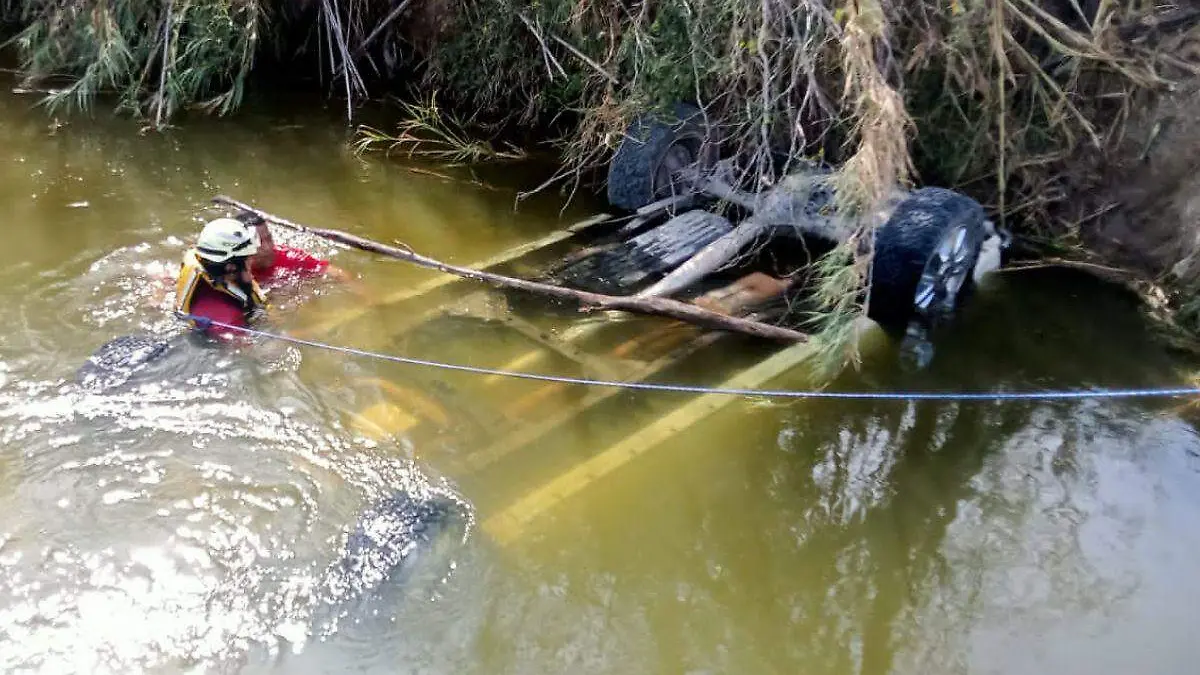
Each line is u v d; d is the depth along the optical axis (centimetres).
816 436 370
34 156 574
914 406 389
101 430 347
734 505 334
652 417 373
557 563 305
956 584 309
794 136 468
